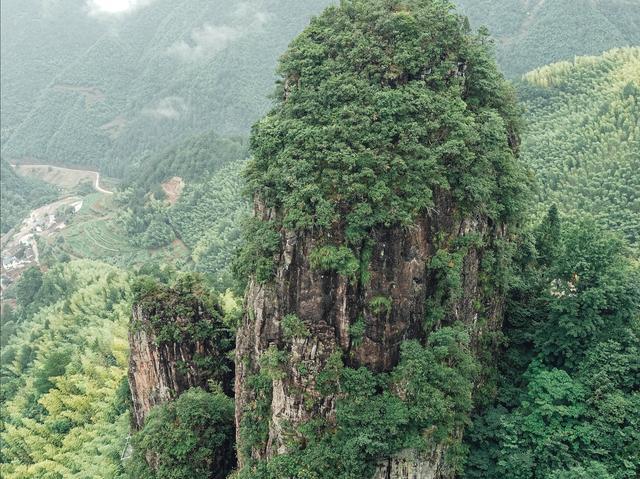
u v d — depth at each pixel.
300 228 40.56
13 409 83.69
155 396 54.44
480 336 45.84
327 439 39.84
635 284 47.75
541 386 44.47
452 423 39.19
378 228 39.62
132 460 50.72
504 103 48.12
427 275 41.03
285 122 43.97
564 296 48.00
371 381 39.69
